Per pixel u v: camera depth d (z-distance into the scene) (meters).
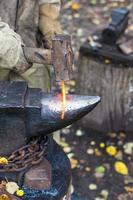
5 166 1.82
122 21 3.20
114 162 3.30
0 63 1.82
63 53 1.74
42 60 1.82
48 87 2.21
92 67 3.20
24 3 2.01
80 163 3.29
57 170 1.93
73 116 1.78
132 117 3.39
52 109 1.77
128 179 3.19
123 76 3.17
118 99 3.29
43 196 1.84
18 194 1.83
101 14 4.95
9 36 1.80
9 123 1.77
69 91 3.76
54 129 1.82
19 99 1.75
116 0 5.14
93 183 3.16
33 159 1.85
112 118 3.40
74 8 5.01
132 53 3.13
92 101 1.79
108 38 3.16
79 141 3.45
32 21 2.05
